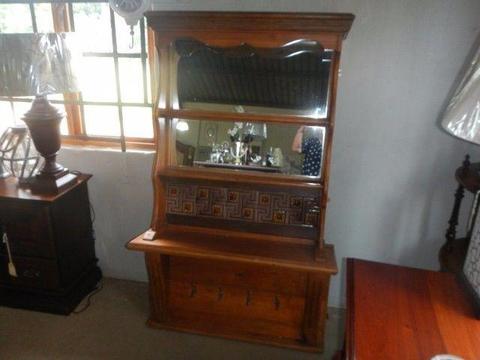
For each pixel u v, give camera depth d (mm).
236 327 1778
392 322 968
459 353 875
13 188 1747
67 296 1894
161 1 1621
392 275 1159
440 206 1718
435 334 933
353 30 1519
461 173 1399
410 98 1577
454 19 1441
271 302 1705
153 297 1770
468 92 995
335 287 1968
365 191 1763
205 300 1776
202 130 1626
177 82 1579
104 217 2078
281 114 1520
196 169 1640
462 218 1719
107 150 1933
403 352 873
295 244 1596
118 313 1934
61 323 1854
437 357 848
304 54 1447
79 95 1921
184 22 1394
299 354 1700
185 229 1681
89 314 1922
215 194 1636
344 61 1563
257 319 1751
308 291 1617
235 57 1502
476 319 987
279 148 1573
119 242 2127
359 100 1613
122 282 2182
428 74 1530
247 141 1596
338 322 1903
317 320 1649
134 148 1958
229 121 1552
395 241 1827
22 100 1968
